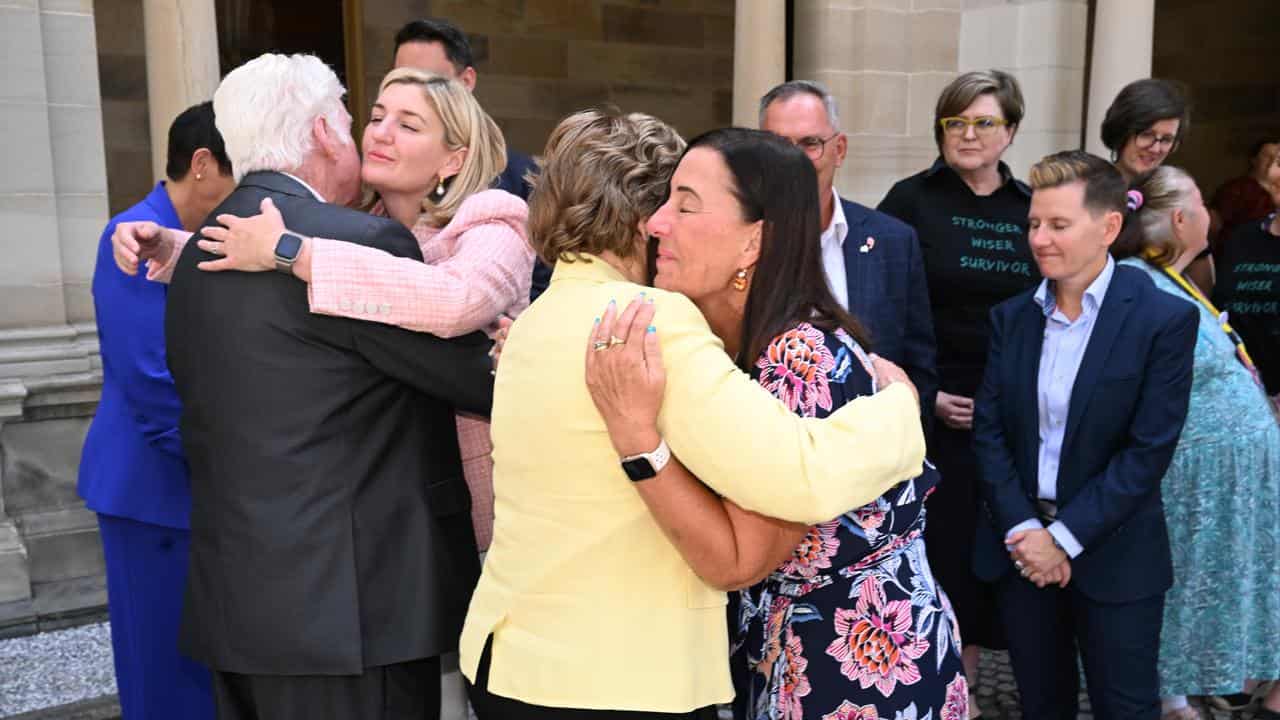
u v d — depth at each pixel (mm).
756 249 1611
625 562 1518
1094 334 2689
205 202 2801
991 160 3488
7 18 3969
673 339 1461
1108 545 2689
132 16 6918
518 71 8195
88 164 4230
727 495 1446
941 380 3582
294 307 1823
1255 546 3273
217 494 1856
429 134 2242
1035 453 2807
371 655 1855
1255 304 3928
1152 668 2738
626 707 1498
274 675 1836
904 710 1664
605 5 8414
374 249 1864
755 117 5090
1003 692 3719
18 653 3820
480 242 2055
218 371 1839
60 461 4227
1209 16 8672
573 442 1510
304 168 2020
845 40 5109
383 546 1888
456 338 1934
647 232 1655
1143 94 3783
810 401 1537
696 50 8805
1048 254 2688
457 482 2037
